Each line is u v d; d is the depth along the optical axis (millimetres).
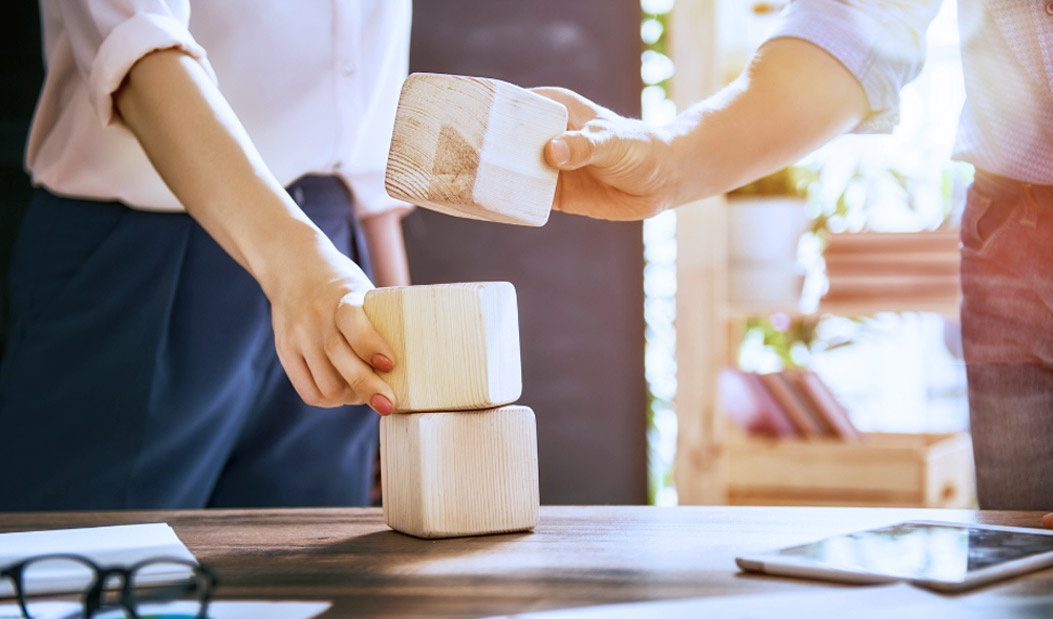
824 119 1160
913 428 2660
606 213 1131
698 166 1072
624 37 2322
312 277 895
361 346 838
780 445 2316
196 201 966
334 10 1343
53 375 1319
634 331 2334
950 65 2273
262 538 852
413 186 883
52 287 1339
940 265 2188
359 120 1400
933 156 2389
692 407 2234
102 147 1276
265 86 1328
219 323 1342
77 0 1120
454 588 646
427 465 829
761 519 898
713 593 617
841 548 706
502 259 2348
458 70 2355
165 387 1319
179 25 1056
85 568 685
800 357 2730
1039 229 1065
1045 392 1099
